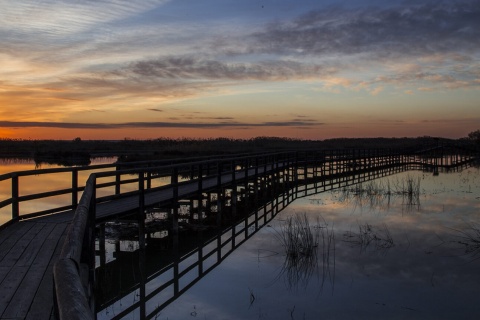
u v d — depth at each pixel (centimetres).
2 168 3556
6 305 414
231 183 1527
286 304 733
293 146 7644
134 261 978
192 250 1081
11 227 768
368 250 1056
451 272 898
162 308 712
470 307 725
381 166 3778
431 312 704
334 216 1497
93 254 712
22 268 530
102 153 5778
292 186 2403
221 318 673
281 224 1369
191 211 1381
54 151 6009
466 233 1222
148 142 7781
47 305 414
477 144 6159
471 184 2469
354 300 752
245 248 1088
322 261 973
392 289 805
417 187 2139
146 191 970
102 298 757
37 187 2303
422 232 1241
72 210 966
